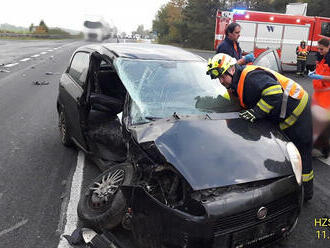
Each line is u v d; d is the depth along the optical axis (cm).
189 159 251
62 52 2222
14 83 1067
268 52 439
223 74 318
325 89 483
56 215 336
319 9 3581
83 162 459
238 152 263
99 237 276
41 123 641
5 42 3409
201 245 225
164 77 367
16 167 443
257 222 239
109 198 285
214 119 311
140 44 460
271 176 248
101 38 3188
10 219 329
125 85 342
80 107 407
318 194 387
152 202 242
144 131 289
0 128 605
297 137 329
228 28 526
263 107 303
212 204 226
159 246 241
